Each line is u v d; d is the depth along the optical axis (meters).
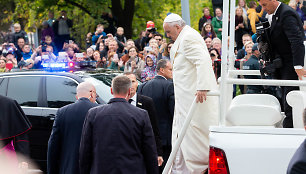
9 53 51.69
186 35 21.11
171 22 21.55
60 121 20.66
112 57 43.03
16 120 20.17
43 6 72.31
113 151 17.36
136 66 38.06
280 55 19.03
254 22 42.91
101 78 28.42
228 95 19.91
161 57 38.88
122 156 17.36
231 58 20.52
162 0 73.50
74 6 71.88
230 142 14.53
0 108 19.98
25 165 20.33
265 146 14.32
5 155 20.17
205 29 44.34
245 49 34.25
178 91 21.73
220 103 16.67
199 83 20.17
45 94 27.75
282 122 19.95
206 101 21.36
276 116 16.28
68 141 20.50
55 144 20.62
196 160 21.55
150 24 48.00
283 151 14.22
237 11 43.53
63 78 27.91
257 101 18.38
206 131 21.45
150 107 24.30
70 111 20.66
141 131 17.78
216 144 14.65
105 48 46.88
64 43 57.03
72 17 71.19
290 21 18.27
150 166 17.83
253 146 14.38
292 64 18.77
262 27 19.05
